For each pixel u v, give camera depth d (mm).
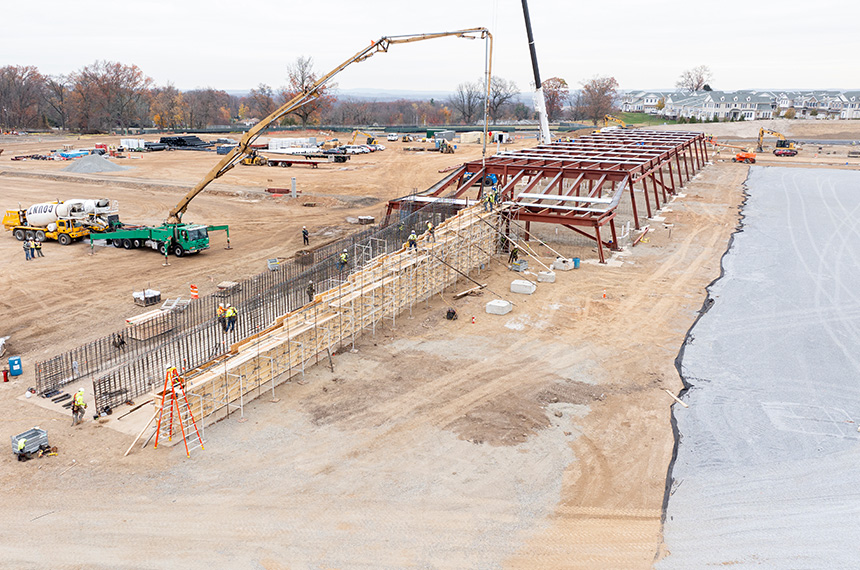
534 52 78375
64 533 17562
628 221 54875
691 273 42406
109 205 56500
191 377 23672
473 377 27203
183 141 131875
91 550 16922
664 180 83312
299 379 27016
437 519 18203
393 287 33531
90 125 197500
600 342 31031
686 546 17188
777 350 29953
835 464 20781
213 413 24109
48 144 141125
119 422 23672
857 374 27375
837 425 23203
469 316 34531
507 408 24547
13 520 18078
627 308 35781
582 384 26625
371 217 61906
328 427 23156
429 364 28484
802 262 44781
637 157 62875
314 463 20906
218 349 29484
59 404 25109
